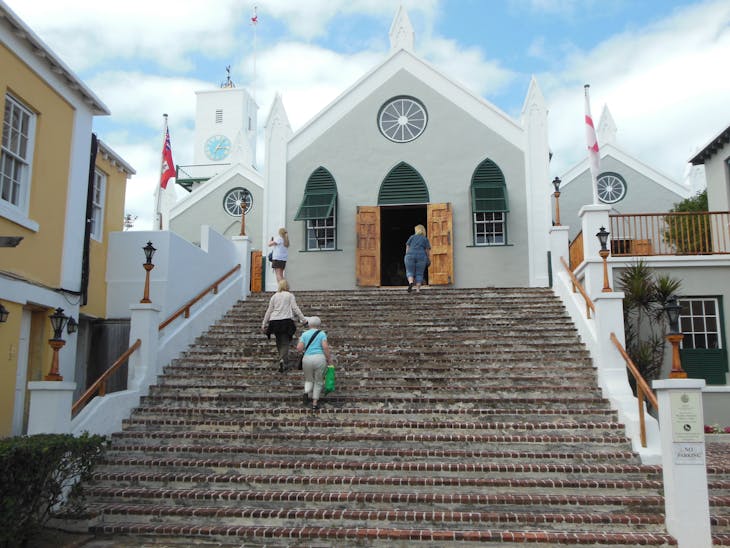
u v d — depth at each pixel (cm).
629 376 1133
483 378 959
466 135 1700
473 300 1330
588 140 1335
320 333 908
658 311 1202
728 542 604
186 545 640
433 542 622
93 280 1185
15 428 946
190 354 1102
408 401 898
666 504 636
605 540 611
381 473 743
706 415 1208
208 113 4128
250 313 1338
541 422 842
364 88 1755
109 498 715
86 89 1087
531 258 1620
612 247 1230
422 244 1441
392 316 1248
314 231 1725
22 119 966
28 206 962
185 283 1230
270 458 784
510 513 655
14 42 921
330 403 910
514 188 1664
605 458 755
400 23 1773
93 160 1151
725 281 1245
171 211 2489
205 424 870
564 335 1096
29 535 613
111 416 859
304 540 636
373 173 1712
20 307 927
